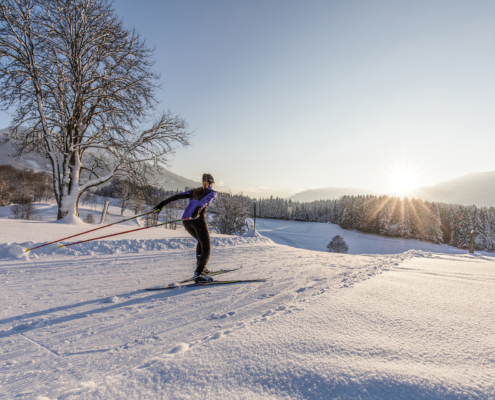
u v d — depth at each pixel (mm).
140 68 13477
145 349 1657
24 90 11125
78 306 2631
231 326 1963
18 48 11211
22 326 2090
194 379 1152
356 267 4926
